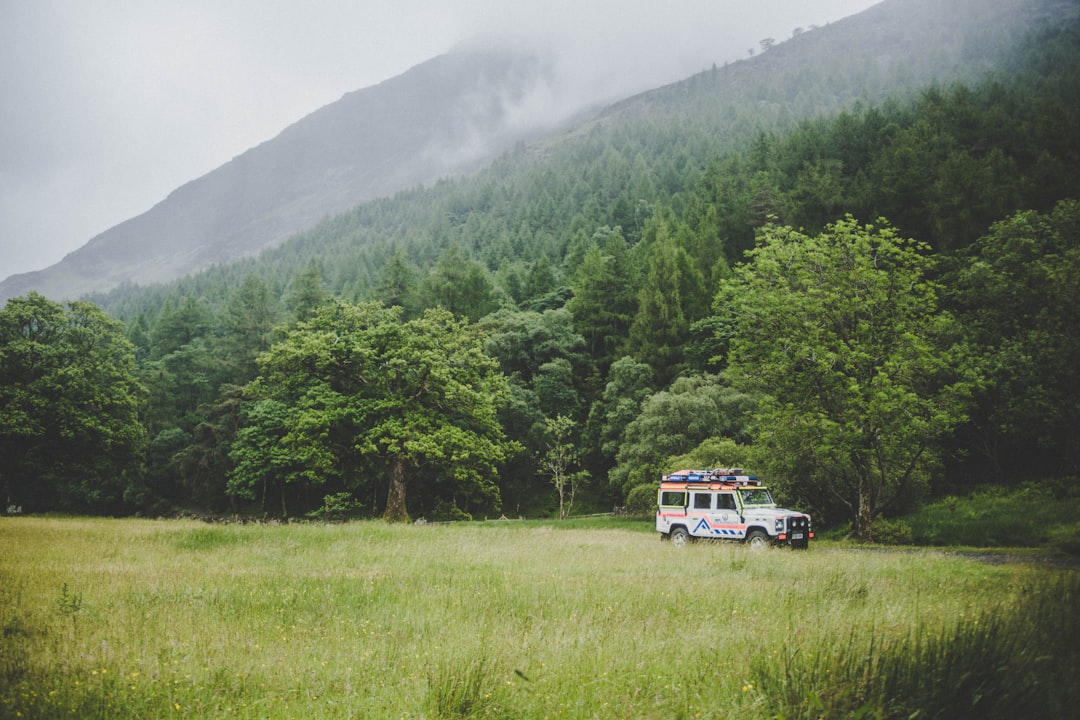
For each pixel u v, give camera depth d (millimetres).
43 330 50188
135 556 17734
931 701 4773
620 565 16312
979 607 8430
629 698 5543
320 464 39188
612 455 54156
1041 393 30891
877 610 9141
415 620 9359
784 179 94375
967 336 37844
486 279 94625
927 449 30859
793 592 10898
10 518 33812
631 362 58156
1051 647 5922
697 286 69375
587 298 78250
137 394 54406
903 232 61500
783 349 29656
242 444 56750
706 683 5922
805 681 5277
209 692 6176
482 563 16891
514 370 68125
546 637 7957
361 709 5625
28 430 43656
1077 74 112312
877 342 29172
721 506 23688
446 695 5598
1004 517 30250
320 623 9391
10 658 7223
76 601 10445
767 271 30906
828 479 32281
